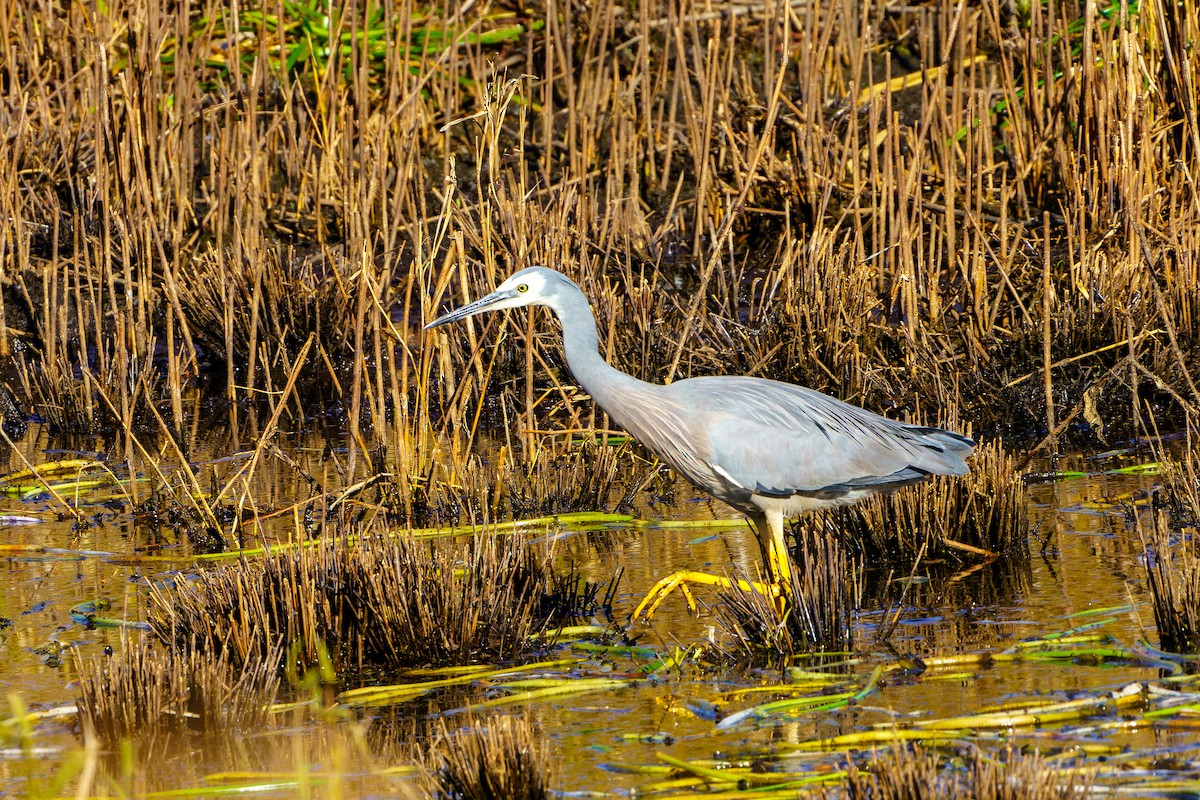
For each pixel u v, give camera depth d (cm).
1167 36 1451
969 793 556
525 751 612
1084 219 1438
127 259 1402
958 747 642
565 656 815
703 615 879
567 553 1025
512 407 1384
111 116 1410
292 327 1538
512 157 1866
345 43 1953
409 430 1186
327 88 1819
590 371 934
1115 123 1513
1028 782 550
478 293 1384
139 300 1455
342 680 796
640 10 1798
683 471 934
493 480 1164
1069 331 1321
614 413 938
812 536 940
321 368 1546
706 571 962
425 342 1161
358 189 1662
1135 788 583
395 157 1689
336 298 1538
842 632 807
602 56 1831
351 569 845
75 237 1482
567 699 744
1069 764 612
